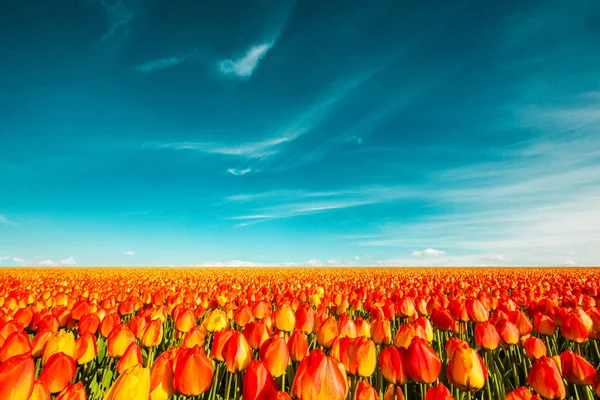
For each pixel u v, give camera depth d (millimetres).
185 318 6070
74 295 11188
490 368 5148
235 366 3875
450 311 6777
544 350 4852
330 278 25562
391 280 18344
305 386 2703
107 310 7762
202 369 3107
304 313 5707
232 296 11016
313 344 6762
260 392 2846
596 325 5895
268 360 3652
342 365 3322
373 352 3604
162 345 7172
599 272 40375
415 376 3447
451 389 4957
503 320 5297
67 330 6938
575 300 9102
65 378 3320
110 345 4605
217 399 4852
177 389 3143
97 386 4902
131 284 18812
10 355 4062
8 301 8992
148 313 7062
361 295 11109
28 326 6672
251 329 4727
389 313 7449
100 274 35875
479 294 9133
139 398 2656
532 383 3641
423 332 4969
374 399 2873
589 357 7062
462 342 4184
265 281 21172
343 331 4840
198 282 20781
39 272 40781
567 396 4598
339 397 2693
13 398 2566
